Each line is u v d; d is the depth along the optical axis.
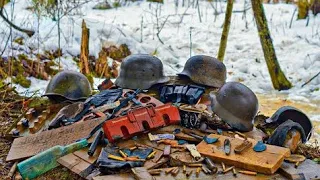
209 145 2.06
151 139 2.13
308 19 5.74
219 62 2.70
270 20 6.01
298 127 2.18
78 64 4.44
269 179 1.86
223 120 2.26
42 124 2.53
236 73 4.75
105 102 2.50
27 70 4.09
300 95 4.22
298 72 4.70
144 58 2.65
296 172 1.88
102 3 6.44
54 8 5.34
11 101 3.15
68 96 2.70
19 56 4.16
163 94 2.54
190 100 2.45
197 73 2.63
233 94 2.29
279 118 2.41
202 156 2.00
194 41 5.44
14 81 3.87
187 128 2.25
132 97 2.40
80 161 2.02
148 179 1.83
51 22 4.85
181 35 5.58
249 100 2.29
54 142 2.22
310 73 4.59
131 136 2.12
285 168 1.91
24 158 2.16
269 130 2.43
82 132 2.25
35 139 2.26
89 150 2.05
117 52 4.83
